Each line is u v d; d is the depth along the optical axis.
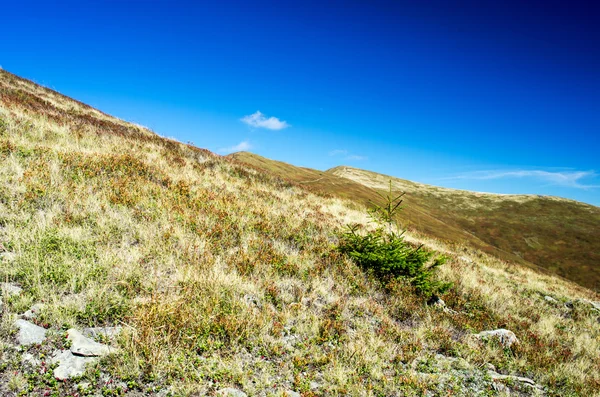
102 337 4.37
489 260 20.23
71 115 18.17
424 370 5.55
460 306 9.47
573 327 10.27
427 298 8.70
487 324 8.40
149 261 6.62
